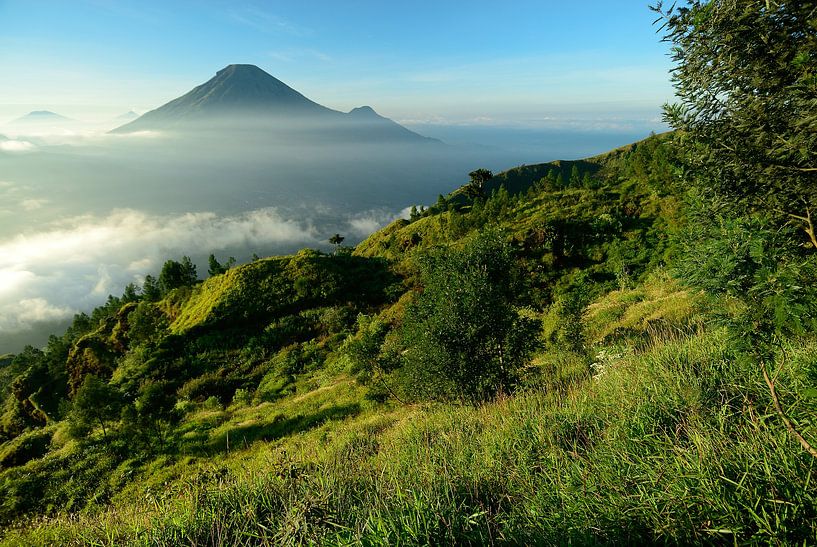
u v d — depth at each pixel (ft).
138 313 168.76
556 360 44.83
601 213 131.85
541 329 39.14
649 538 8.70
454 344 37.19
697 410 13.03
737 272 8.94
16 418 176.65
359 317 141.49
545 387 28.71
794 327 8.02
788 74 9.39
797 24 8.91
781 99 9.59
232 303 160.04
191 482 18.42
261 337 144.15
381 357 60.59
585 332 52.42
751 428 11.03
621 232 121.80
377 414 56.29
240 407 100.89
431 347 37.52
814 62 8.89
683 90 11.84
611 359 26.23
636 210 131.64
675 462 9.91
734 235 9.04
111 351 179.73
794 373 11.87
